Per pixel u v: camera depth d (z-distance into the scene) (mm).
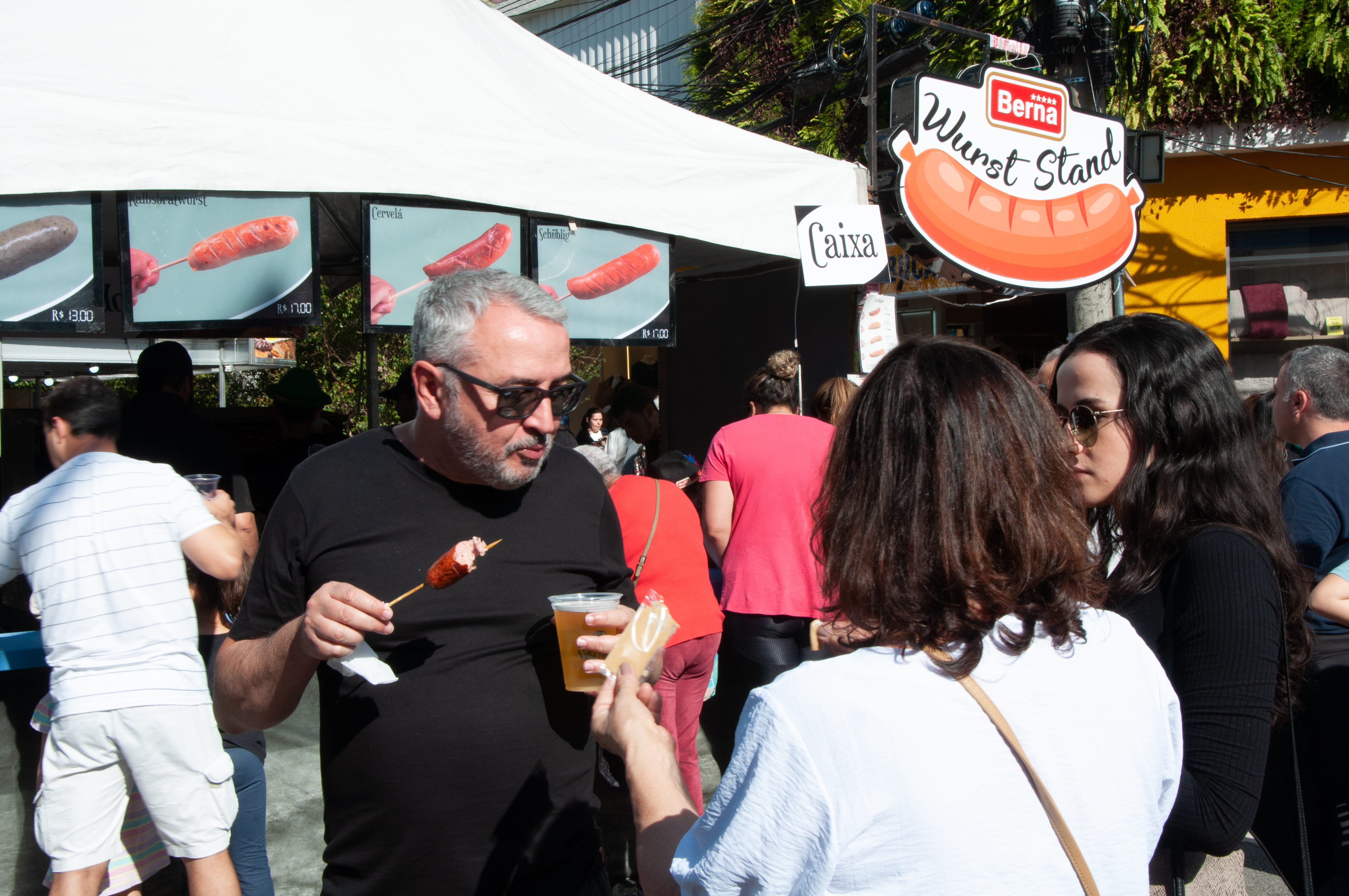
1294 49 7219
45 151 2994
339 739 1590
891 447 1047
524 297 1602
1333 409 2725
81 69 3246
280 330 3707
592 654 1503
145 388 3631
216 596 3051
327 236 5969
